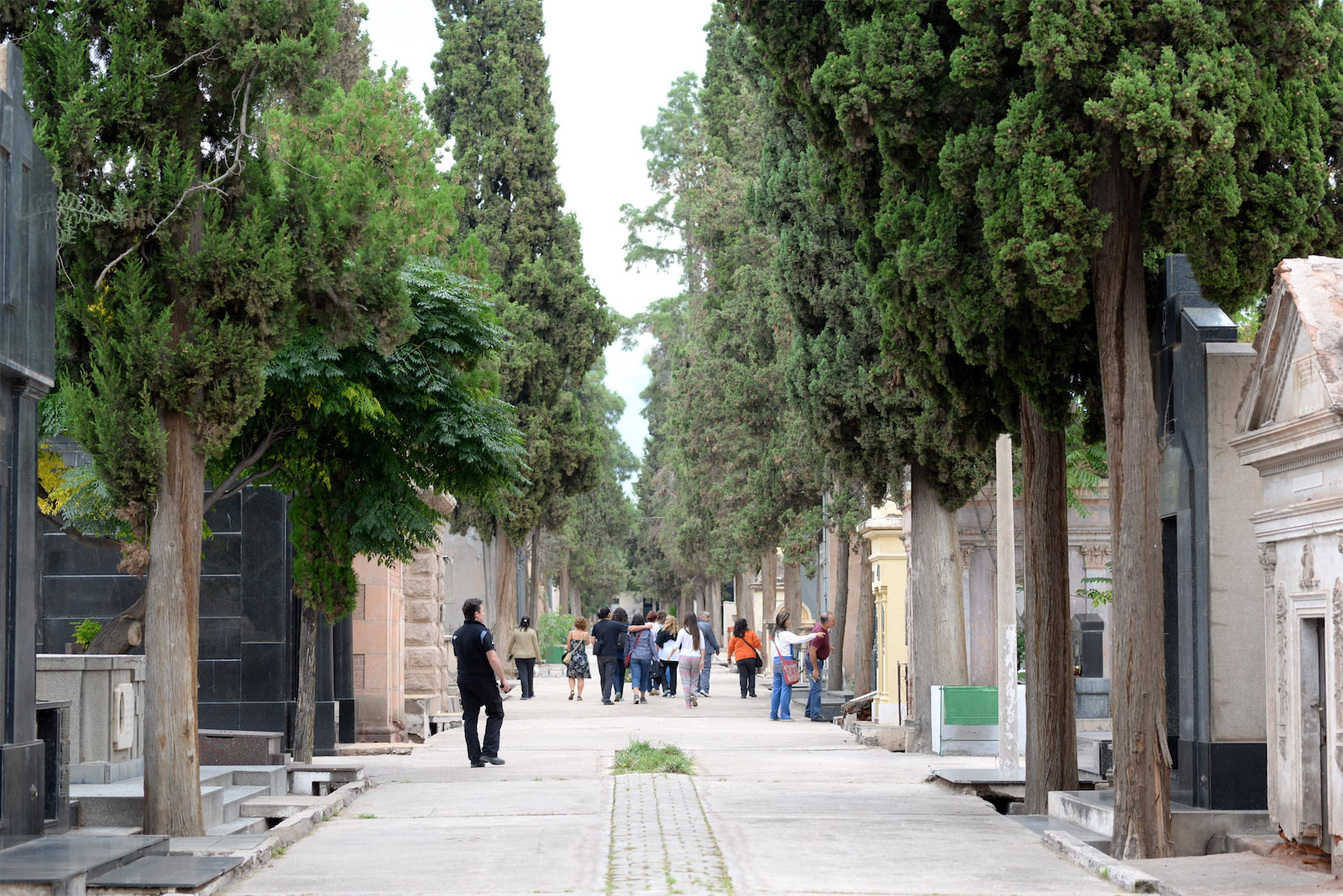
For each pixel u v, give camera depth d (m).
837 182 13.83
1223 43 10.56
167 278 11.53
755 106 27.45
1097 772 16.66
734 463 38.38
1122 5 10.41
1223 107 10.51
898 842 11.68
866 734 22.84
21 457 10.27
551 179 48.53
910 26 11.50
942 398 14.52
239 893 9.35
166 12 11.66
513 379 45.25
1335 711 10.26
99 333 11.38
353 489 18.05
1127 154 10.66
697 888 9.31
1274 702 11.40
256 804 13.90
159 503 11.47
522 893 9.22
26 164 10.31
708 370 38.25
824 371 22.14
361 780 16.11
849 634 39.22
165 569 11.46
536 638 39.09
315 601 18.11
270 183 12.22
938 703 20.91
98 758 13.11
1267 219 11.02
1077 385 13.87
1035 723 14.11
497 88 48.44
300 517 18.12
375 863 10.66
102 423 11.05
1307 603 10.80
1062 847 11.36
